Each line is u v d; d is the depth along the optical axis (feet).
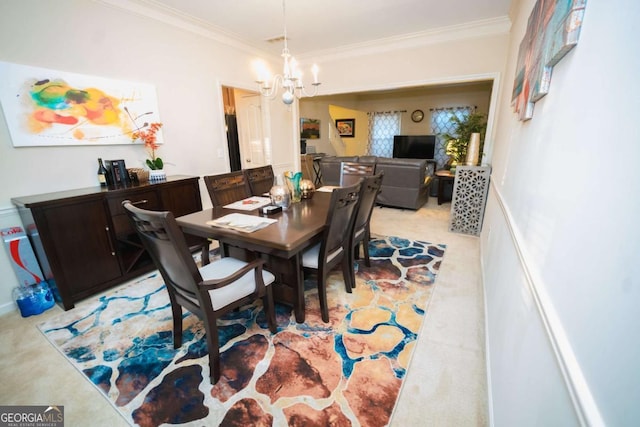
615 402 1.32
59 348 5.58
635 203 1.30
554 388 1.96
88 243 7.14
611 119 1.69
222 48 11.80
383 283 7.74
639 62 1.42
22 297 6.59
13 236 6.72
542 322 2.39
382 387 4.51
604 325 1.48
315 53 14.56
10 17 6.38
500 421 3.35
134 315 6.62
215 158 11.91
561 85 2.84
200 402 4.33
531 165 3.77
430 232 11.79
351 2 9.20
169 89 9.92
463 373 4.75
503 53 11.20
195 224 5.89
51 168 7.31
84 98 7.70
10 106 6.54
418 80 13.00
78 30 7.50
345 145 28.04
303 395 4.40
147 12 8.99
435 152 24.35
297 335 5.75
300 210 6.81
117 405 4.34
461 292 7.22
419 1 9.28
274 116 15.30
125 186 8.05
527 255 3.27
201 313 4.49
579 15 2.39
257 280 5.13
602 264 1.58
